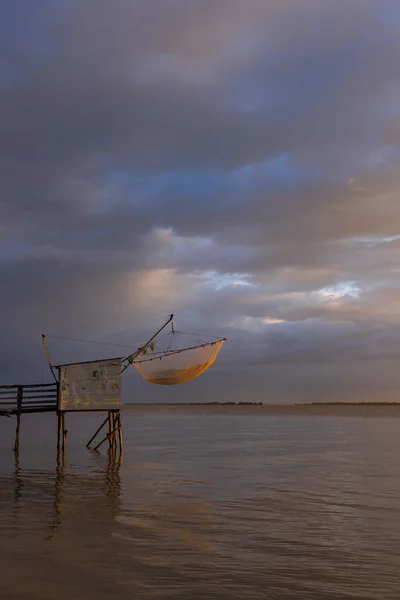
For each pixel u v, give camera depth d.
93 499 22.34
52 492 23.97
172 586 12.27
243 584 12.42
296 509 20.59
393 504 21.59
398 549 15.23
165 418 142.25
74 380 35.69
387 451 44.44
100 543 15.66
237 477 28.80
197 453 42.09
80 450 43.72
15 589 11.99
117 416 38.00
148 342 34.09
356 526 17.91
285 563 13.95
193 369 31.31
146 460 36.81
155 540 16.03
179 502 21.83
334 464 34.97
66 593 11.78
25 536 16.39
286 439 58.81
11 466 33.12
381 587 12.28
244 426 91.44
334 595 11.79
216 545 15.55
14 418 129.75
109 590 11.98
